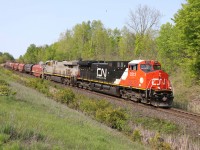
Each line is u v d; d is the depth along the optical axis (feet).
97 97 91.30
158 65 81.46
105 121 58.90
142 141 47.09
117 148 34.06
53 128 35.99
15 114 37.99
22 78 165.99
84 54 270.05
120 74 92.27
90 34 305.32
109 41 263.49
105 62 105.29
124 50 232.53
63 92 85.76
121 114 59.16
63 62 148.66
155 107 76.89
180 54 101.35
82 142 31.76
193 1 77.46
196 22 77.20
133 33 231.09
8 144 24.39
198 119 61.31
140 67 80.89
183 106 85.92
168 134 50.88
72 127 40.16
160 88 78.18
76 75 128.57
